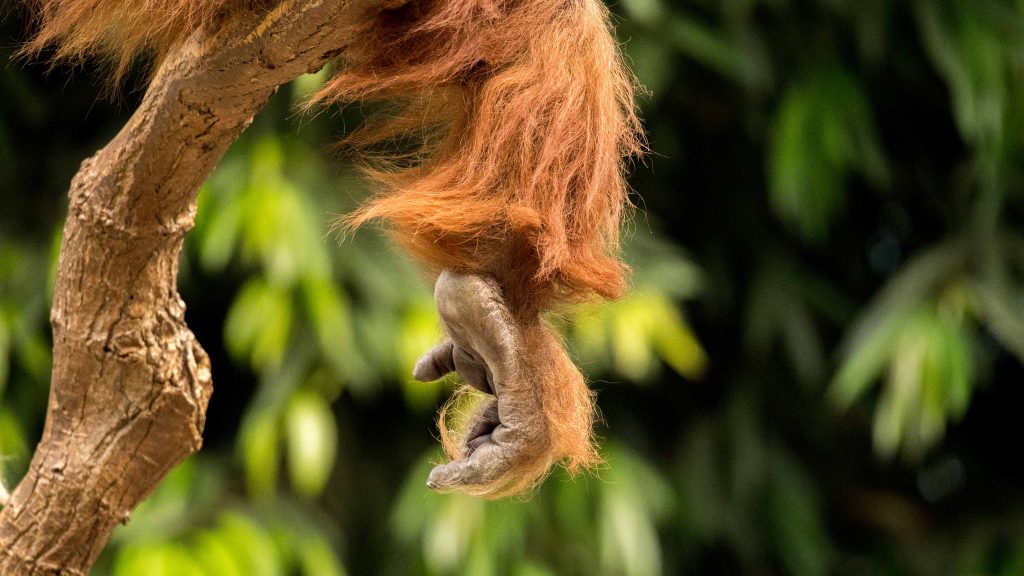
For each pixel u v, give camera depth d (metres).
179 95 7.68
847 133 14.10
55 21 7.81
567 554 14.02
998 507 15.91
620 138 7.75
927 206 16.55
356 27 7.65
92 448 7.81
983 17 14.44
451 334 7.64
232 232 12.02
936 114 16.41
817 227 14.45
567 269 7.66
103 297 7.77
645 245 13.78
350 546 14.33
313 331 13.04
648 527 13.12
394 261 13.04
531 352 7.64
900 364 13.46
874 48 14.27
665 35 13.62
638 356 12.43
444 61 7.69
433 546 12.55
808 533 14.48
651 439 15.53
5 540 7.83
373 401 15.04
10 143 14.10
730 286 15.42
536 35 7.68
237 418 14.51
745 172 15.67
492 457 7.60
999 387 17.20
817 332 16.00
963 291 14.16
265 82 7.67
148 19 7.76
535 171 7.64
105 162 7.74
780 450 15.12
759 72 13.88
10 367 13.66
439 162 7.72
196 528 12.59
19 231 13.75
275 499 13.41
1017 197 15.66
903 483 16.75
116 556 12.73
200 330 14.74
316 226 12.38
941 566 15.12
